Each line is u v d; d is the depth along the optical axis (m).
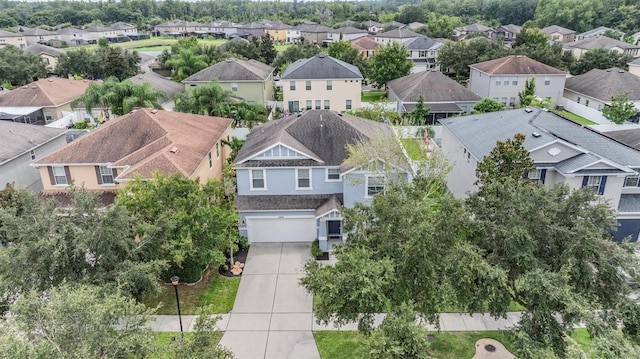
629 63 66.44
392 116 43.00
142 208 18.98
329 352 17.03
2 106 45.22
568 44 88.94
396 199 15.86
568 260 14.60
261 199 25.33
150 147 25.56
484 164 21.70
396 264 14.69
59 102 46.62
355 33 118.19
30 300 10.88
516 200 15.91
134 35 145.00
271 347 17.36
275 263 23.50
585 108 51.12
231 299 20.45
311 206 24.89
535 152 23.64
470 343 17.41
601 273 14.97
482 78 58.16
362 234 16.11
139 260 17.58
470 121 32.25
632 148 26.16
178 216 18.36
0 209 16.11
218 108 40.50
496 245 15.95
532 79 51.41
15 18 144.62
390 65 61.94
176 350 12.64
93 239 15.73
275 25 137.50
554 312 14.52
